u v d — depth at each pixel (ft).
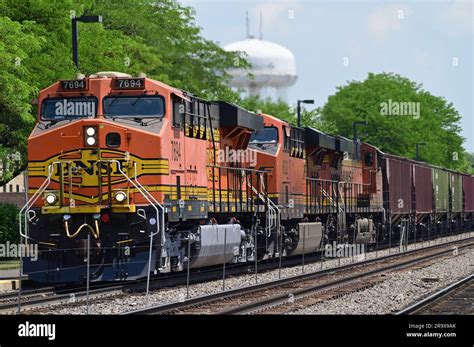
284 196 196.75
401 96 536.83
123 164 136.46
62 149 137.69
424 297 134.92
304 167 214.69
